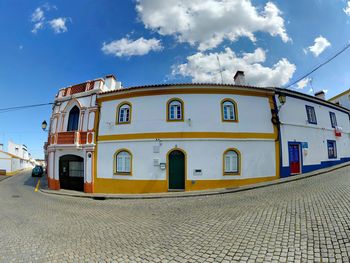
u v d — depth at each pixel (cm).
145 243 524
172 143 1369
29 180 2634
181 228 618
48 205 1095
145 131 1403
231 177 1341
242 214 693
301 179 1291
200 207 874
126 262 431
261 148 1405
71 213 901
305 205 705
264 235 504
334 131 1872
